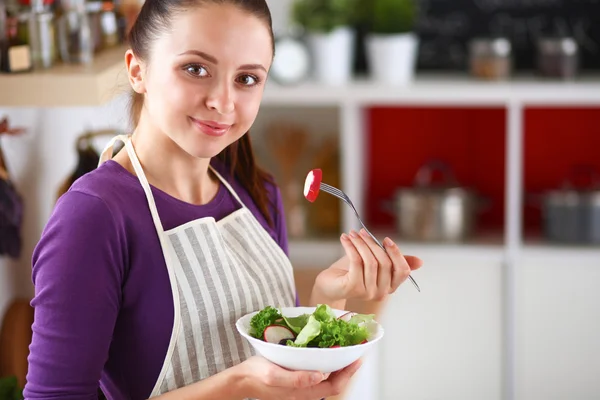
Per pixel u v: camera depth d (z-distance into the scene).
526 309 3.62
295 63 3.57
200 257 1.40
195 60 1.26
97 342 1.25
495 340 3.66
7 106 1.81
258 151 3.94
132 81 1.39
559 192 3.64
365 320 1.32
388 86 3.54
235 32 1.26
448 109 3.93
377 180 4.04
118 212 1.30
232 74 1.28
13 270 2.40
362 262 1.45
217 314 1.40
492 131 3.91
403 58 3.62
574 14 3.81
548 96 3.45
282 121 3.97
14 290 2.42
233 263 1.45
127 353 1.36
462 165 3.96
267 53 1.31
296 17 3.70
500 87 3.47
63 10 2.00
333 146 3.85
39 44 1.90
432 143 3.97
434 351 3.70
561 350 3.63
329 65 3.66
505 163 3.91
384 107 3.98
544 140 3.89
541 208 3.89
